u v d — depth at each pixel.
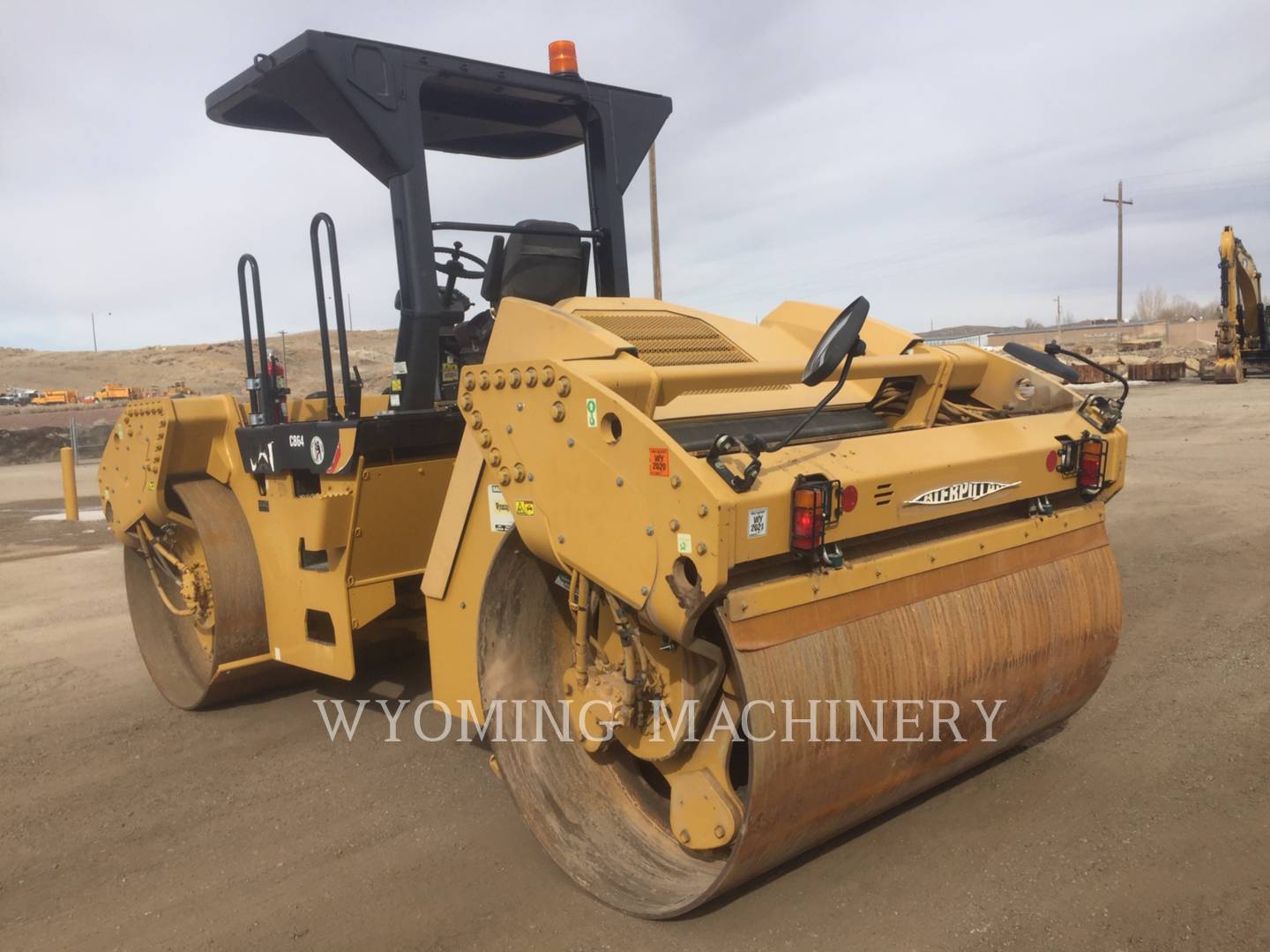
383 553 3.99
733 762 3.06
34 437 24.33
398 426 3.77
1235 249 27.59
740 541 2.31
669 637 2.56
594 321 3.34
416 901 2.94
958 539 2.98
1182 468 10.99
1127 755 3.62
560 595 3.27
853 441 2.80
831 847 3.05
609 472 2.52
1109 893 2.72
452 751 4.14
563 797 3.08
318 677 5.23
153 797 3.82
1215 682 4.33
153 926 2.88
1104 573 3.41
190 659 5.07
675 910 2.62
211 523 4.47
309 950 2.71
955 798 3.33
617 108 4.34
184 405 4.55
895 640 2.71
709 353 3.37
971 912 2.67
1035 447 3.15
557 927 2.75
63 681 5.38
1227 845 2.94
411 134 3.62
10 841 3.49
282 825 3.52
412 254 3.63
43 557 9.31
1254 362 31.22
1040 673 3.16
